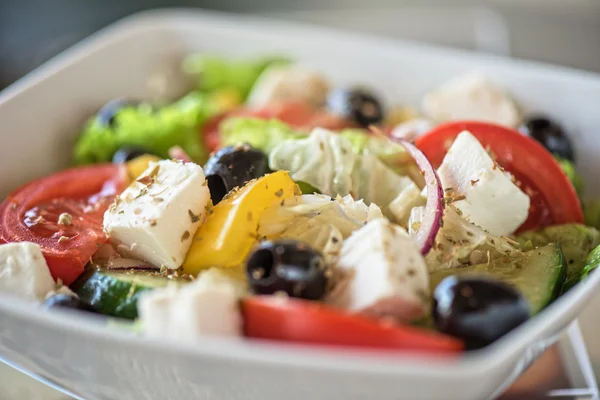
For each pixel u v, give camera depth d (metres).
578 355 0.29
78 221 0.29
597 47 0.51
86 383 0.25
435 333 0.22
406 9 0.58
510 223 0.27
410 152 0.28
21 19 0.57
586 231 0.29
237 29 0.41
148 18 0.42
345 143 0.29
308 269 0.22
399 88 0.39
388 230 0.23
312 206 0.26
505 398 0.27
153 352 0.21
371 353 0.21
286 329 0.21
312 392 0.21
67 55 0.38
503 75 0.36
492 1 0.59
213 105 0.38
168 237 0.25
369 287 0.22
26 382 0.27
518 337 0.21
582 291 0.23
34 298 0.25
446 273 0.25
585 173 0.35
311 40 0.40
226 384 0.22
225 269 0.25
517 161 0.29
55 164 0.36
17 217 0.29
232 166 0.28
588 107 0.34
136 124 0.36
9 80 0.49
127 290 0.25
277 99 0.38
